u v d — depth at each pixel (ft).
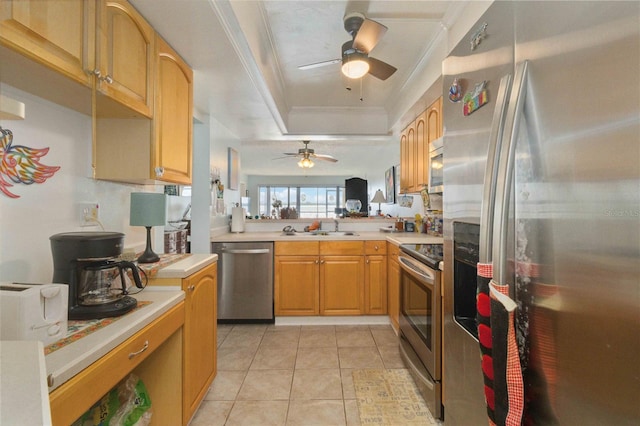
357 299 10.36
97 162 4.99
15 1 2.80
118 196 5.73
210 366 6.30
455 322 3.39
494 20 2.57
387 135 12.41
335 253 10.35
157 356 4.98
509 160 2.12
